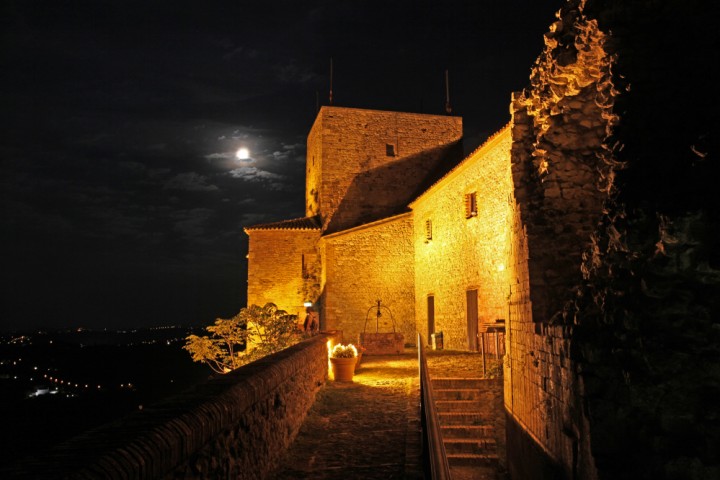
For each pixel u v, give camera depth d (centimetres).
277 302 2872
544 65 794
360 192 3112
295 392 733
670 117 559
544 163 808
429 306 2284
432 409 361
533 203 841
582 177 795
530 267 787
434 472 228
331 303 2514
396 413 859
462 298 1906
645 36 602
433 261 2244
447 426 1040
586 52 680
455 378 1152
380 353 1862
